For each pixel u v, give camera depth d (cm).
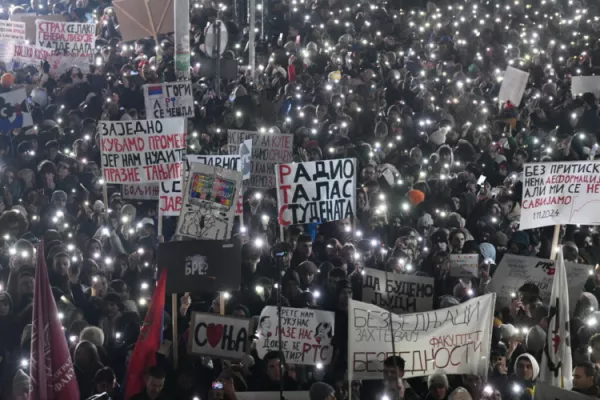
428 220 1582
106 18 3531
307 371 1121
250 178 1667
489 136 2139
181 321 1196
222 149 1888
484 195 1744
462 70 3112
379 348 1026
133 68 2781
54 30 2814
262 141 1658
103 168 1462
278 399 1002
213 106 2355
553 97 2628
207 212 1221
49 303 870
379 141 2153
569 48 3341
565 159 2028
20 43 2798
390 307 1209
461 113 2477
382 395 1012
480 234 1529
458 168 1973
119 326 1167
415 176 1888
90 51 2838
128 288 1277
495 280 1270
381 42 3272
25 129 2067
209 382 1105
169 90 2003
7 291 1221
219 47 2512
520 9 3766
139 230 1534
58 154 1870
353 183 1395
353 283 1227
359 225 1598
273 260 1275
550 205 1327
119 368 1118
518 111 2525
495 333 1130
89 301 1249
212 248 1095
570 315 1219
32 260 1263
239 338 1106
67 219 1617
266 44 3306
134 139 1453
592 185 1319
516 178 1822
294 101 2442
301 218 1378
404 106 2438
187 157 1467
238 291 1235
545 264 1260
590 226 1589
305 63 2952
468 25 3594
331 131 2130
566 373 1033
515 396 1030
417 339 1032
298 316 1112
